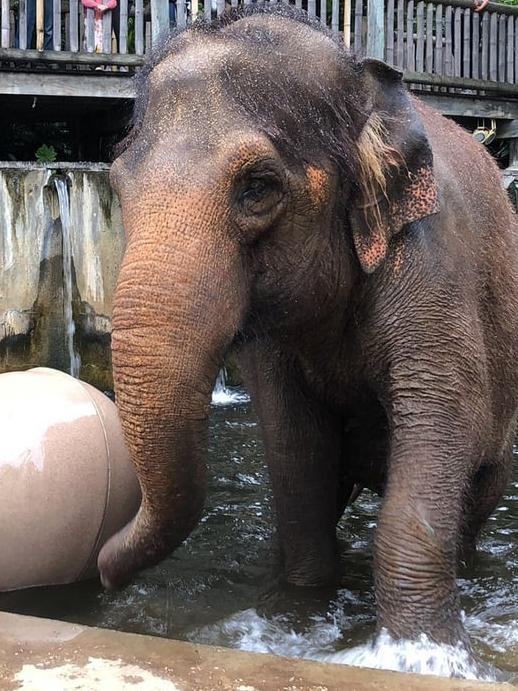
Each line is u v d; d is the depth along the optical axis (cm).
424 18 968
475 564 394
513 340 334
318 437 340
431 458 279
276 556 394
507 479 375
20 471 319
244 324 262
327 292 278
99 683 210
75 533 329
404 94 279
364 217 274
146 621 323
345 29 905
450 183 305
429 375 282
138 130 267
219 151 238
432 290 284
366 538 430
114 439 341
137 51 883
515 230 355
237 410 733
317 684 211
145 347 221
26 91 865
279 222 254
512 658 289
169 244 226
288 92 253
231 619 326
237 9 284
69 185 827
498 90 998
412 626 265
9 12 871
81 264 834
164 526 241
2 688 208
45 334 831
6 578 325
